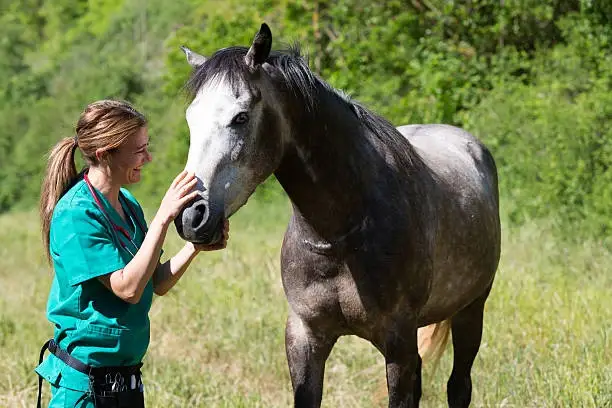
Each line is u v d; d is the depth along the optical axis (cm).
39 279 1152
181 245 1302
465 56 1773
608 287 923
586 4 1556
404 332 501
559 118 1311
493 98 1504
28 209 2372
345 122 489
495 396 653
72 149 420
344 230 484
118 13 3516
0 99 2850
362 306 493
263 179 452
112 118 407
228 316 884
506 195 1376
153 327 883
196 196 414
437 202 539
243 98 431
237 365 774
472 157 657
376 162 495
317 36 1856
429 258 513
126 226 424
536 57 1656
